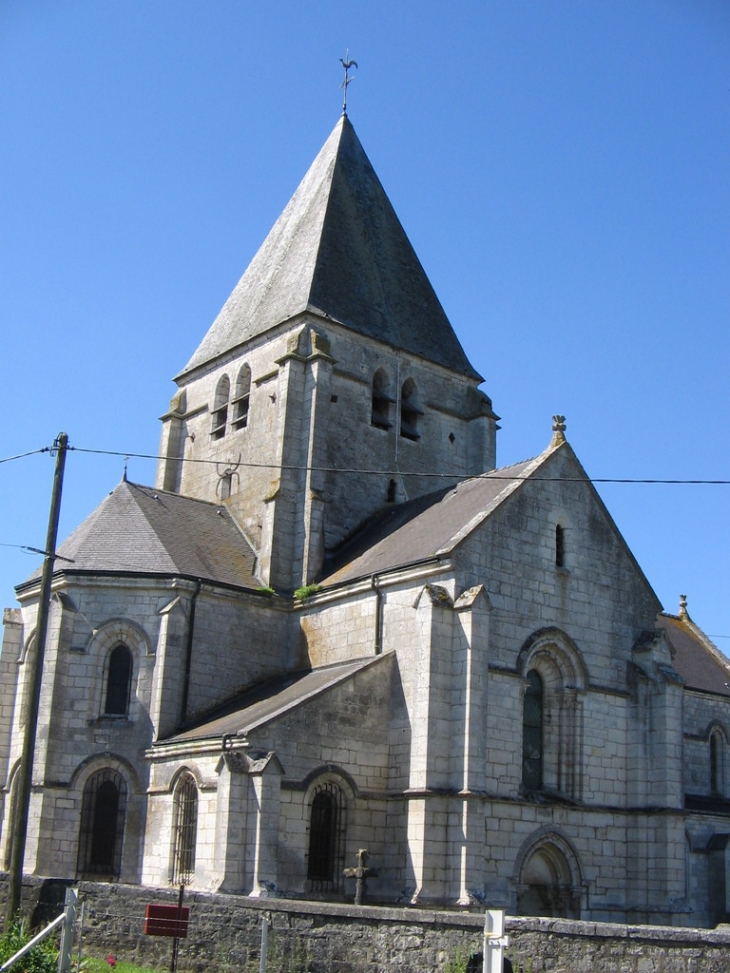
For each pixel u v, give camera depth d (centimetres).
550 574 4781
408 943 2770
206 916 3020
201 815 4247
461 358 6650
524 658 4572
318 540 5456
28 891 3338
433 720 4250
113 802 4781
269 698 4722
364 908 2858
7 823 4984
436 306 6756
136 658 4944
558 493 4922
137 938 3077
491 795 4300
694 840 5525
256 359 6166
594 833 4644
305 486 5559
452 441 6406
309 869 4181
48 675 4906
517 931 2695
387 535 5375
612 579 5012
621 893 4681
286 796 4109
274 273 6481
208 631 5041
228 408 6266
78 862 4709
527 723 4659
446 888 4109
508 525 4684
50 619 5038
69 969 2706
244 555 5616
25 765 3534
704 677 6556
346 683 4409
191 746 4409
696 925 5397
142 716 4828
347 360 6000
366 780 4350
